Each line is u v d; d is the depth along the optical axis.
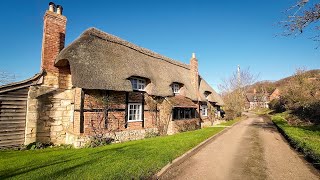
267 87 83.50
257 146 11.66
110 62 13.67
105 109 12.61
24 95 10.98
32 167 6.73
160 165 7.18
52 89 11.98
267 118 36.59
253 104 83.50
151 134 15.12
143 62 16.86
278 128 19.17
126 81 13.58
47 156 8.34
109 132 12.58
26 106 11.02
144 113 15.45
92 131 11.84
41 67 11.98
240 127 22.16
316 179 6.49
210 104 27.28
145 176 6.11
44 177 5.75
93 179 5.63
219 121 29.56
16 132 10.59
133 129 14.29
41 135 11.45
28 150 10.30
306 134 12.80
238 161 8.52
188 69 25.23
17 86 10.73
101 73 12.41
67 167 6.66
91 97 11.98
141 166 6.86
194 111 22.31
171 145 10.36
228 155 9.54
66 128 12.40
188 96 21.08
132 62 15.45
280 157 9.20
